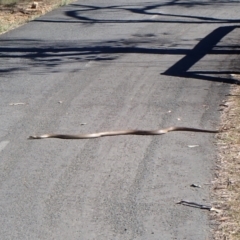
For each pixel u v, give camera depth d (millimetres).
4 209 7281
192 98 11828
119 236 6578
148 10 24438
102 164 8609
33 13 24141
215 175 8102
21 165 8648
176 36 18781
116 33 19422
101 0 27438
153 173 8234
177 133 9797
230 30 19766
